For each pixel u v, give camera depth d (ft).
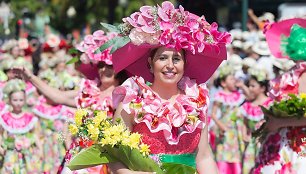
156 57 26.91
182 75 27.17
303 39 36.24
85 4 106.73
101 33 38.68
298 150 36.37
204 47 27.07
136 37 26.63
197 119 26.91
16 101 46.62
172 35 26.45
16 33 90.27
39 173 47.19
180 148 26.76
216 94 53.26
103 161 25.81
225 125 52.95
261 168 37.22
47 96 38.88
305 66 36.22
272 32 36.94
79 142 30.42
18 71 38.65
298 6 89.81
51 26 107.04
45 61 58.18
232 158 53.01
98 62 37.91
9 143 46.73
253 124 51.06
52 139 50.24
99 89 38.29
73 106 39.29
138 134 25.77
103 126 25.88
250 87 50.47
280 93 36.63
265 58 59.67
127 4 103.71
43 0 109.29
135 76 27.37
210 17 86.43
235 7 90.17
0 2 108.58
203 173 27.50
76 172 36.17
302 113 35.68
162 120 26.50
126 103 26.50
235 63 53.42
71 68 57.36
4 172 46.70
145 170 25.90
